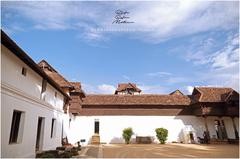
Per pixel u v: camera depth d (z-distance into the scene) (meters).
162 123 24.03
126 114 24.06
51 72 22.17
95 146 18.66
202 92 25.06
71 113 21.58
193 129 23.92
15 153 8.16
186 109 24.94
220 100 23.52
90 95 25.89
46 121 12.47
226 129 24.08
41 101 11.34
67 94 18.67
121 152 13.49
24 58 8.41
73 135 22.39
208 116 24.42
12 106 7.96
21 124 9.00
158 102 24.80
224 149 15.77
